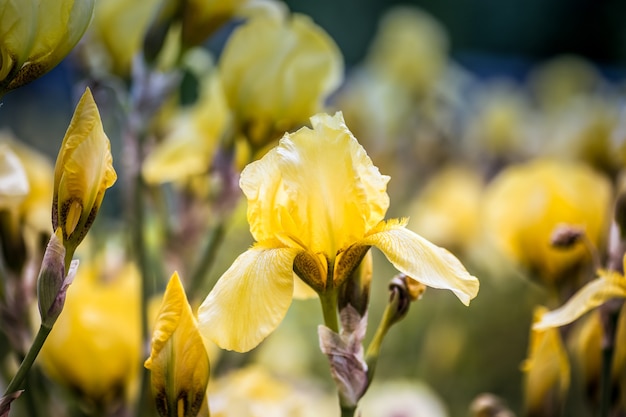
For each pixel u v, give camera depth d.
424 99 2.00
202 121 0.86
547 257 0.82
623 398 0.72
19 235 0.72
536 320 0.70
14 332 0.72
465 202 1.45
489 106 2.18
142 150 0.80
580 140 1.45
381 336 0.62
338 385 0.61
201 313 0.59
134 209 0.79
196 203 0.87
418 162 1.97
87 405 0.75
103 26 0.82
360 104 1.80
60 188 0.60
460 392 1.39
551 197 0.82
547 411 0.71
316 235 0.61
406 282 0.62
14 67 0.62
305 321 1.39
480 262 1.47
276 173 0.61
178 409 0.62
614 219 0.69
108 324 0.75
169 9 0.80
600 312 0.70
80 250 0.93
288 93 0.79
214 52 2.70
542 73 2.87
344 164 0.61
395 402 1.02
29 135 2.35
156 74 0.81
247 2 0.81
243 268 0.60
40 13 0.62
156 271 0.96
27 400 0.74
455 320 1.45
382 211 0.62
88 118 0.60
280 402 0.79
